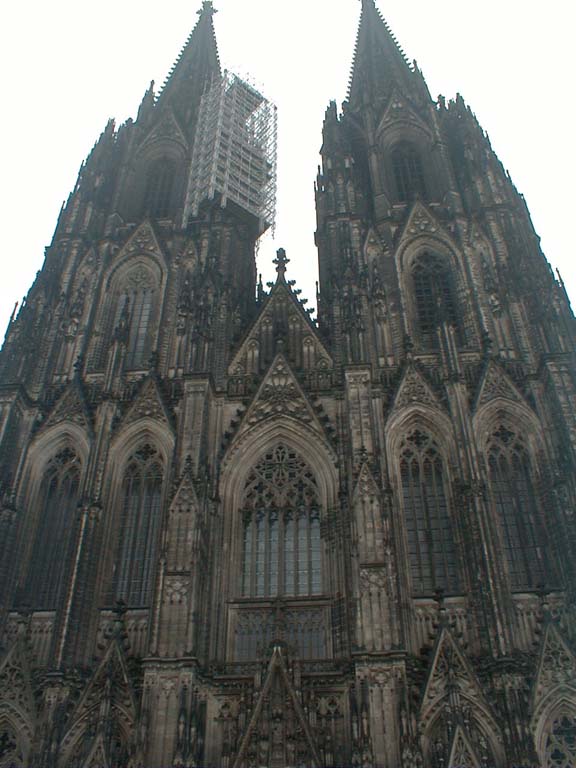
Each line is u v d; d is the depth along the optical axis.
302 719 50.47
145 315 79.69
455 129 98.00
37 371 73.12
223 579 59.41
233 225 86.25
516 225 81.06
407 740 47.31
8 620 58.81
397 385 68.38
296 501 63.59
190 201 95.12
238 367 73.69
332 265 80.50
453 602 57.16
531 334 71.00
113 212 88.69
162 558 56.50
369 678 50.09
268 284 79.94
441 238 82.25
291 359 71.38
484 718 51.00
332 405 68.25
